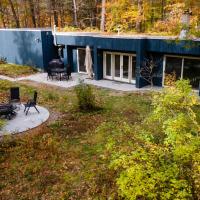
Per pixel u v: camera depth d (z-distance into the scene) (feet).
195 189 15.11
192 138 16.40
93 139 39.17
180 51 61.67
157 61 67.77
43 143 38.32
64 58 85.76
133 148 18.62
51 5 135.33
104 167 31.42
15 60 96.17
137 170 15.71
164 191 15.08
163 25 81.66
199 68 61.72
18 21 137.08
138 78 67.26
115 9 104.83
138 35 72.74
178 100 18.83
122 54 72.84
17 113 50.72
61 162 33.53
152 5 100.42
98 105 54.80
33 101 50.42
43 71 87.40
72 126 44.39
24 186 29.09
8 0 132.87
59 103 56.85
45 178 30.32
